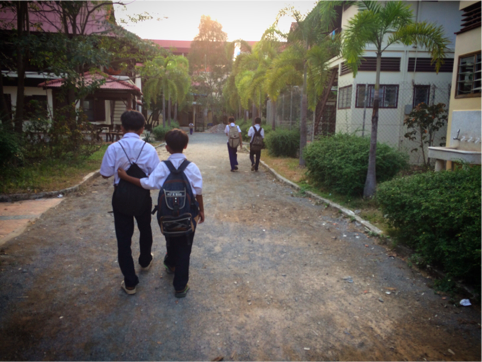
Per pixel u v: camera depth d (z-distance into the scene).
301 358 2.67
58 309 3.20
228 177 10.33
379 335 2.96
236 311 3.28
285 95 19.03
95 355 2.63
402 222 4.63
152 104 32.59
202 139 27.31
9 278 3.70
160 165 3.20
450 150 7.59
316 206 7.10
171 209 3.08
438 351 2.77
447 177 4.72
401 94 13.51
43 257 4.26
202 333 2.94
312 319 3.18
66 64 9.78
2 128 7.84
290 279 3.95
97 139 11.71
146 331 2.94
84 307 3.25
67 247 4.60
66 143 10.15
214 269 4.16
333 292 3.68
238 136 11.14
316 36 11.60
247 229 5.64
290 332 2.98
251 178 10.25
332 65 16.08
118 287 3.64
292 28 12.53
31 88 19.19
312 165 8.12
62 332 2.88
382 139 13.69
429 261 3.99
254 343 2.83
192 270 4.11
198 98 45.22
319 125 17.02
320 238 5.27
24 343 2.72
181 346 2.77
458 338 2.93
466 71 9.46
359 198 7.16
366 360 2.66
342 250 4.81
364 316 3.24
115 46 14.98
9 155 7.71
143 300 3.41
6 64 10.60
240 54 23.62
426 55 13.36
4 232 5.00
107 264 4.15
